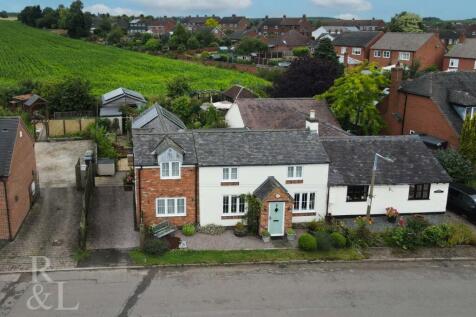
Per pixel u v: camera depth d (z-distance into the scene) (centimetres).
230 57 11844
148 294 2366
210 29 16638
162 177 2991
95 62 10938
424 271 2706
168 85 7306
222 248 2864
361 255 2847
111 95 6047
